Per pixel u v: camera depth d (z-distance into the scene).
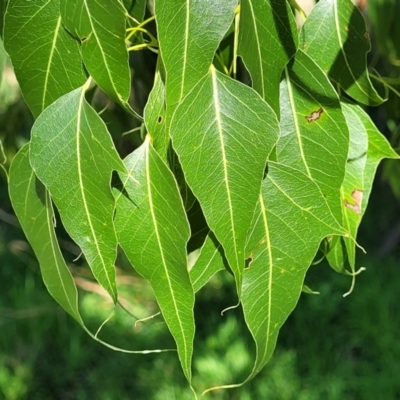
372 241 1.11
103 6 0.25
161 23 0.24
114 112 0.46
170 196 0.26
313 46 0.31
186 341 0.26
